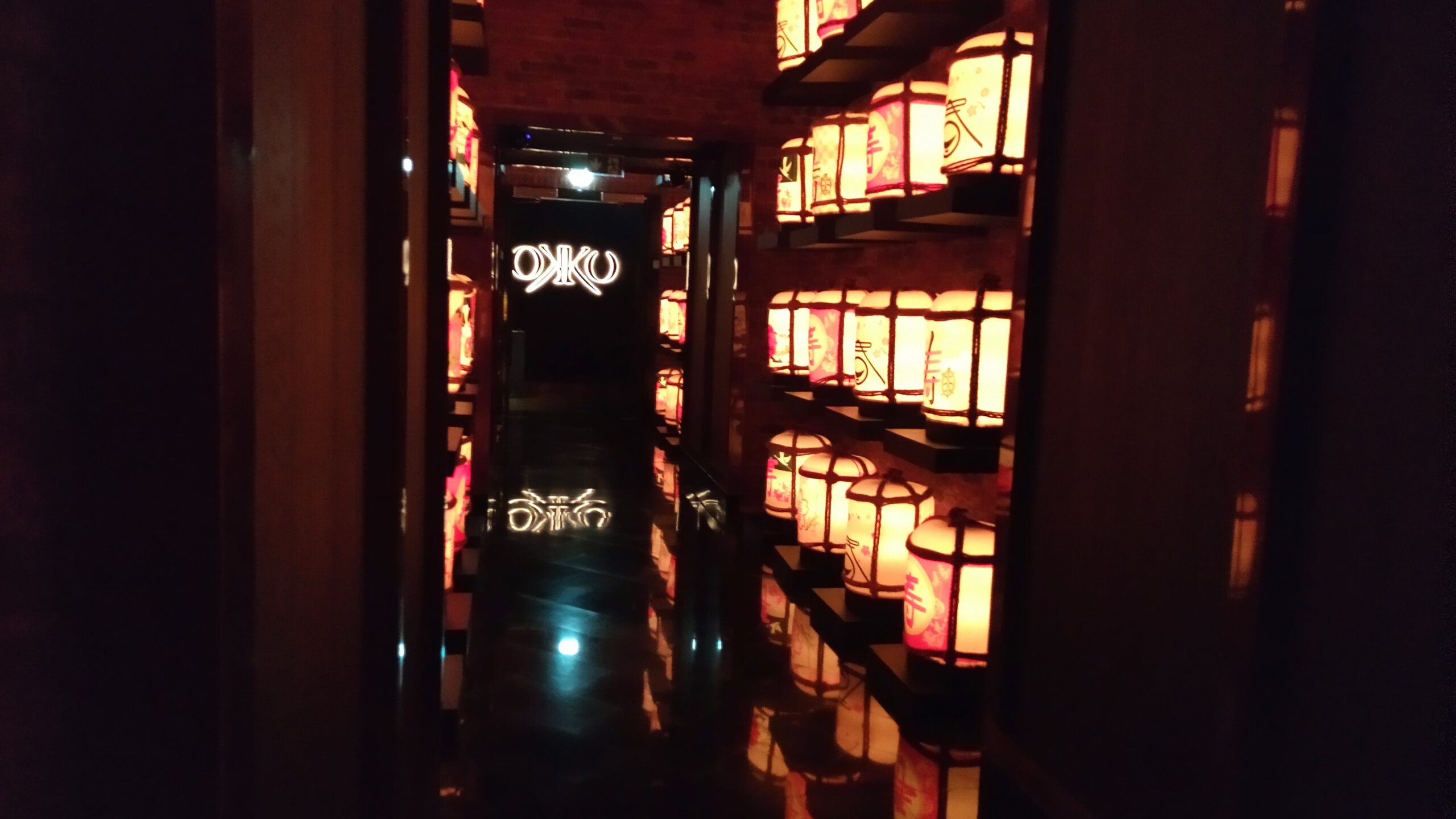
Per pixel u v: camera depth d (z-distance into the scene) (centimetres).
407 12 128
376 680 131
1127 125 178
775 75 521
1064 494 196
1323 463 126
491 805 218
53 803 58
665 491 598
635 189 909
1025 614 210
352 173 126
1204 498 155
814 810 220
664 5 512
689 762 242
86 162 59
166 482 62
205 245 62
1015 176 264
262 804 97
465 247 513
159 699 62
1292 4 126
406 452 136
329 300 119
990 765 216
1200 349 156
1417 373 114
